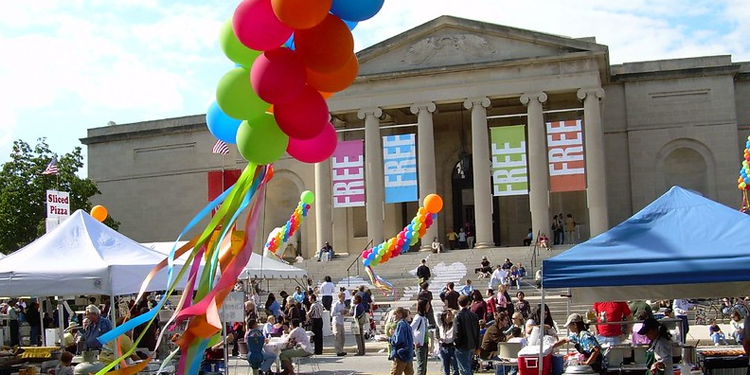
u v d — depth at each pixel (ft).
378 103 182.29
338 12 31.42
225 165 219.20
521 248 169.27
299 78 31.17
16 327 108.47
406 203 202.69
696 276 44.93
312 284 163.43
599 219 169.89
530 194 172.96
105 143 233.96
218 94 32.50
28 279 56.75
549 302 131.54
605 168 186.19
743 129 193.57
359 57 183.62
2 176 192.13
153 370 62.90
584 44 171.94
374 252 130.52
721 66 188.85
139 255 61.57
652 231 47.75
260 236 208.74
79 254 59.88
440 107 193.88
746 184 117.91
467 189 200.85
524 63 175.01
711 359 55.93
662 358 52.65
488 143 183.42
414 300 150.41
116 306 117.29
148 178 227.81
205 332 32.07
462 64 177.27
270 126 33.22
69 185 196.95
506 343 70.18
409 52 182.19
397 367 68.74
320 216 186.91
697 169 190.60
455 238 192.85
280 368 85.71
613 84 195.21
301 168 209.36
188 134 224.12
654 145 192.03
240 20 30.40
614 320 67.87
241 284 129.18
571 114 185.88
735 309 92.89
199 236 34.35
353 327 107.24
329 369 89.20
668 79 192.24
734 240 46.03
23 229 189.78
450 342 72.08
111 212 231.50
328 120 33.60
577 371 54.49
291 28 31.17
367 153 181.88
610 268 46.01
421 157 178.81
